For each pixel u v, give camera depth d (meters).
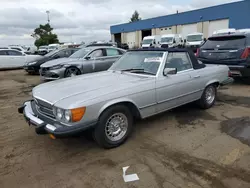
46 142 3.69
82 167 2.96
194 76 4.50
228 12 26.59
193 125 4.27
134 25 40.88
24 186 2.60
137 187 2.53
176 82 4.09
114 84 3.51
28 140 3.78
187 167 2.89
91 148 3.46
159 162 3.02
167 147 3.43
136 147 3.45
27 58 15.62
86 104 2.93
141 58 4.34
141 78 3.81
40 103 3.28
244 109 5.14
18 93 7.44
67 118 2.86
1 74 12.60
